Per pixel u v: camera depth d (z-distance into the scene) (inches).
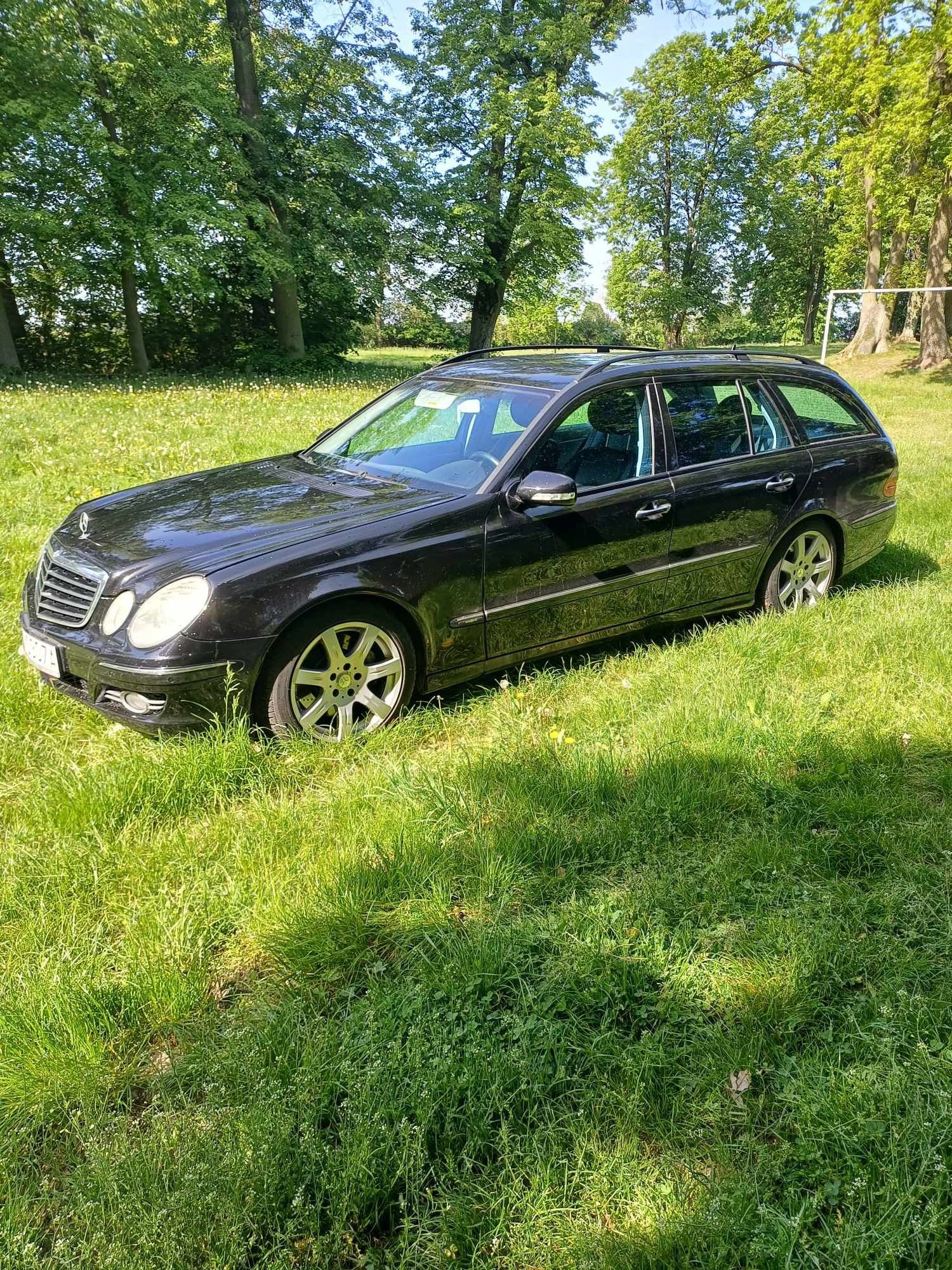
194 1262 63.0
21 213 766.5
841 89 880.9
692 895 101.1
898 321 2124.8
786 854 108.4
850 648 175.9
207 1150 69.7
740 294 1925.4
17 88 785.6
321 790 126.6
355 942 94.7
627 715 149.3
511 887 103.5
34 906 100.3
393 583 140.3
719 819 117.4
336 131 1041.5
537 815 117.5
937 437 493.7
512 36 1087.0
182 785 121.5
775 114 1138.0
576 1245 63.8
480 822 116.2
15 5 757.3
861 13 808.9
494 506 153.0
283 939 94.4
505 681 156.7
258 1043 80.9
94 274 914.1
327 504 152.5
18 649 167.2
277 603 129.5
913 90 794.8
